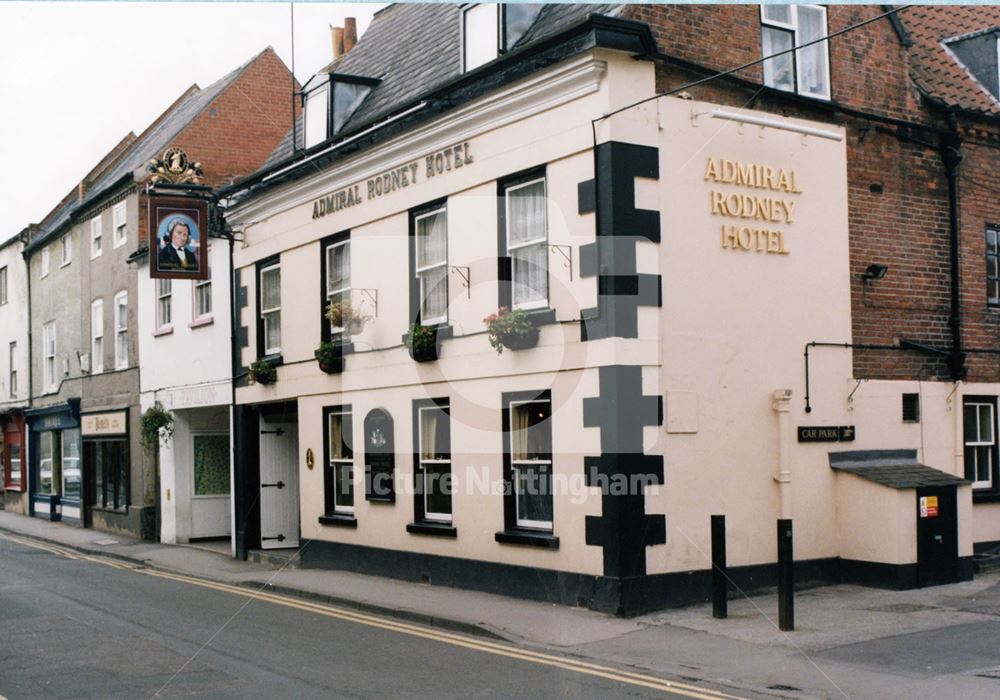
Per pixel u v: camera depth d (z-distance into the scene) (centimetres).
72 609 1290
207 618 1210
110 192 2586
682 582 1158
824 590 1258
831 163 1344
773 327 1265
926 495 1269
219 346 1991
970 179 1502
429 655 966
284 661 943
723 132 1235
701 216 1209
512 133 1281
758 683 818
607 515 1128
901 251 1409
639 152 1160
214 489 2256
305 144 1750
